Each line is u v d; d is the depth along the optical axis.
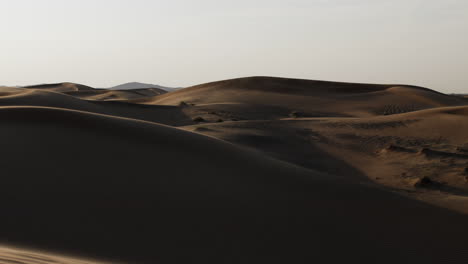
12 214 8.76
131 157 14.31
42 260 5.48
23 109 17.69
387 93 90.88
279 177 15.29
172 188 12.26
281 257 9.10
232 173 14.73
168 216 10.25
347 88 98.38
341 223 11.88
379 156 26.67
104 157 13.89
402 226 12.40
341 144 30.09
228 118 51.38
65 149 14.04
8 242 7.20
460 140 30.38
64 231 8.34
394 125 37.06
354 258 9.71
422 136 32.25
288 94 87.94
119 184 11.81
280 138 30.48
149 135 16.97
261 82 97.94
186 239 9.14
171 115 50.78
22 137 14.66
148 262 7.61
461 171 22.23
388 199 14.95
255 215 11.33
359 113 70.06
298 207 12.57
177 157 15.23
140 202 10.81
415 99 83.81
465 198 17.42
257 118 56.12
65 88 180.50
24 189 10.36
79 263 6.10
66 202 9.98
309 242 10.20
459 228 12.77
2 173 11.23
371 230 11.71
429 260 10.25
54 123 16.58
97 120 17.41
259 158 17.66
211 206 11.41
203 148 16.95
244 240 9.66
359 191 15.35
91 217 9.38
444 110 41.19
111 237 8.52
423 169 22.89
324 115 65.19
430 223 12.95
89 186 11.30
